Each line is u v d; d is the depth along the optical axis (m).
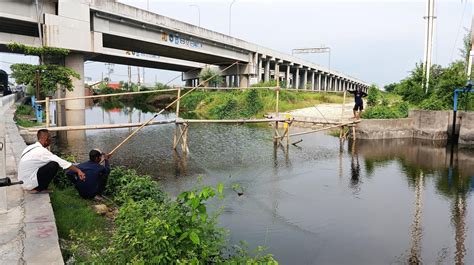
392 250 5.75
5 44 21.95
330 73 68.44
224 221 6.70
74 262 3.96
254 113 26.55
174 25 30.52
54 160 5.60
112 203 6.41
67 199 5.83
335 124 16.38
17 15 21.25
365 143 16.25
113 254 3.66
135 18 26.78
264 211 7.31
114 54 33.41
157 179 9.57
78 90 24.92
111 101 52.16
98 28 25.03
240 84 44.22
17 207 4.92
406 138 17.83
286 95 30.81
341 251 5.68
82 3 23.62
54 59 24.22
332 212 7.36
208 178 9.77
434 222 6.91
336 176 10.36
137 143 14.82
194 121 12.76
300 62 54.28
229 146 14.72
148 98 47.84
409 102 21.08
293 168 11.23
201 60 42.62
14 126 12.06
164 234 3.48
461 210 7.58
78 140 15.27
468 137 15.77
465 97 18.23
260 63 45.47
